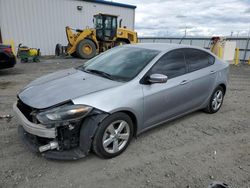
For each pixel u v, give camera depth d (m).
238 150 3.43
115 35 16.77
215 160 3.13
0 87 6.75
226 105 5.66
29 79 7.97
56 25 18.52
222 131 4.07
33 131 2.68
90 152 3.16
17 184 2.52
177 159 3.12
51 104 2.71
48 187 2.50
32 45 17.75
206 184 2.63
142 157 3.13
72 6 18.89
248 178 2.77
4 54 8.12
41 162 2.93
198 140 3.70
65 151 2.82
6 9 16.19
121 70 3.51
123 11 21.94
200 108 4.54
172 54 3.85
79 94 2.86
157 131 3.95
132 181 2.65
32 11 17.22
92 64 4.05
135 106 3.13
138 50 3.96
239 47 18.44
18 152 3.13
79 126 2.82
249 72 11.96
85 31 15.40
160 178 2.71
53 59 15.00
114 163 2.98
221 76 4.73
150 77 3.24
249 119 4.71
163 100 3.55
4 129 3.78
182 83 3.82
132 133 3.27
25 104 2.90
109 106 2.85
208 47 19.33
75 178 2.66
